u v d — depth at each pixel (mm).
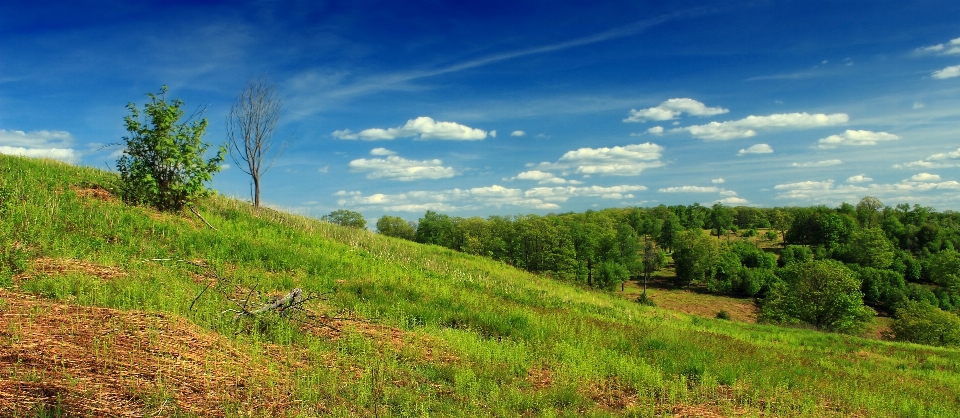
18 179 14523
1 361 5148
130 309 7637
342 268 15094
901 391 11312
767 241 117562
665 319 22266
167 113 16047
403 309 11625
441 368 8055
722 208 135125
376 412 5965
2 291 7508
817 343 20266
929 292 66375
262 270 12953
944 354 20359
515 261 74312
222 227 16625
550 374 8859
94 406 4793
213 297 9352
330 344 8391
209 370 6176
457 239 83000
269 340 7996
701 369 10094
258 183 23391
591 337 12078
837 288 43125
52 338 5902
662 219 131750
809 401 9016
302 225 21844
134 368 5680
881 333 55688
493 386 7539
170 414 5047
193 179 16406
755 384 9844
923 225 94562
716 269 80812
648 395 8516
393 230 97125
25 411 4469
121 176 16312
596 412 7188
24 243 10039
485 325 11719
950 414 9734
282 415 5598
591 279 77812
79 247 10883
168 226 14086
